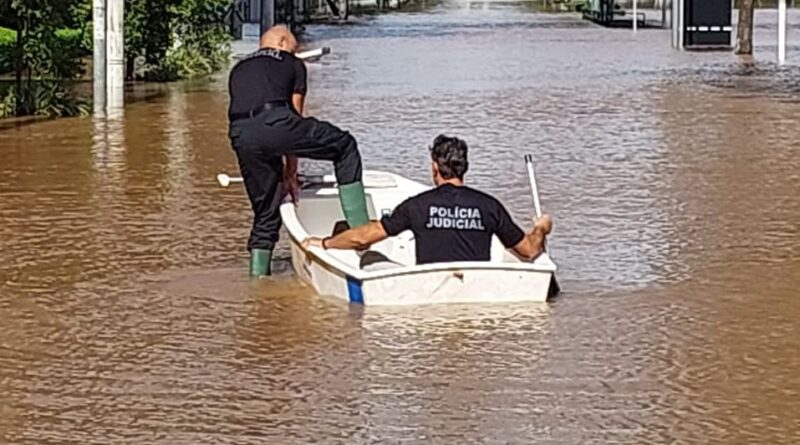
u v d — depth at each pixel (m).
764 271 10.79
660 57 38.25
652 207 13.61
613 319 9.33
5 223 12.70
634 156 17.34
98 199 13.96
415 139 19.05
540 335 8.91
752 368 8.23
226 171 15.80
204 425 7.23
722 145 18.42
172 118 21.47
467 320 9.23
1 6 21.61
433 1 86.12
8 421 7.29
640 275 10.67
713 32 42.19
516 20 63.03
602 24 58.19
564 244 11.84
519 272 9.61
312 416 7.36
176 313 9.52
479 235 9.70
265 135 10.21
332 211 11.11
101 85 23.42
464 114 22.36
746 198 14.12
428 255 9.70
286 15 46.97
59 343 8.79
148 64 28.92
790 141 18.84
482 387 7.84
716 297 9.96
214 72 30.62
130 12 27.77
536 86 28.02
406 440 6.98
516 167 16.36
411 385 7.87
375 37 47.69
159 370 8.20
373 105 23.80
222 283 10.38
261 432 7.12
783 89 27.47
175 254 11.38
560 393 7.73
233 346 8.70
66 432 7.13
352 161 10.51
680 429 7.15
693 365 8.29
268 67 10.39
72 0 22.73
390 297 9.57
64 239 11.98
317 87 27.48
